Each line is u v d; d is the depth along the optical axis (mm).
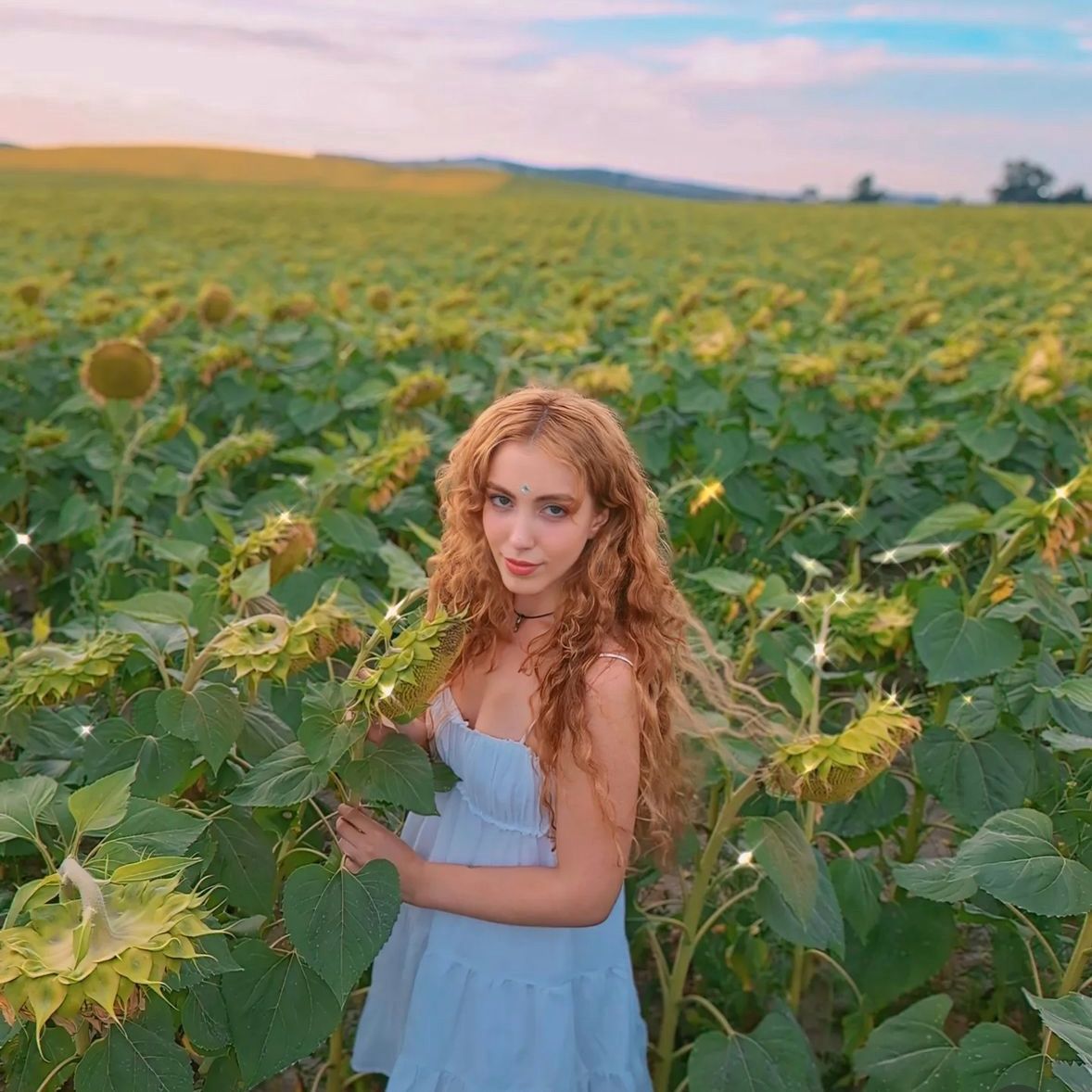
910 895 3219
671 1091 3100
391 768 2229
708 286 17250
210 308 7277
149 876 1761
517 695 2445
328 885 2199
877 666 4180
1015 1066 2467
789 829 2521
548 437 2275
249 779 2252
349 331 8188
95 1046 1992
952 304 15469
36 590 6441
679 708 2688
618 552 2381
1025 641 3676
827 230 39438
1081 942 2547
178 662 3260
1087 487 3021
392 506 5125
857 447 7078
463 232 33844
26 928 1609
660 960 3057
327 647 2314
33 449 5918
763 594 3512
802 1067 2662
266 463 6762
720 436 5789
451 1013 2590
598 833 2344
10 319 8867
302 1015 2244
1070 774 3299
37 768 2732
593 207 50812
